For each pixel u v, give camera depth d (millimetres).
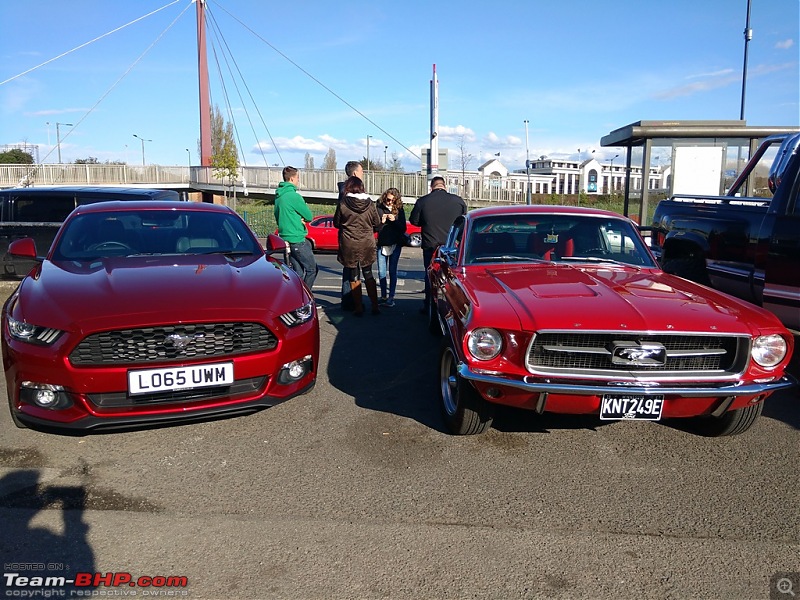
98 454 3801
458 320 3846
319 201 37812
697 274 6219
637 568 2707
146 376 3588
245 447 3920
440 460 3748
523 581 2613
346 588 2557
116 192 9570
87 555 2766
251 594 2516
